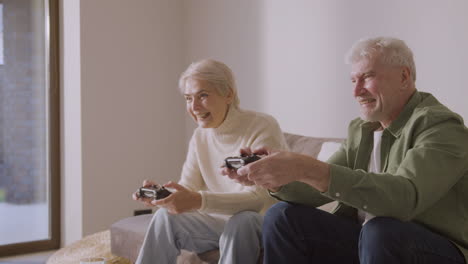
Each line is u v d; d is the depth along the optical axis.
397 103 1.55
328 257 1.61
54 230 4.05
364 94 1.57
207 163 2.24
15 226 3.93
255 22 3.70
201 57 4.20
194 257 2.00
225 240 1.76
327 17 3.16
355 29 3.00
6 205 3.89
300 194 1.64
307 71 3.30
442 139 1.40
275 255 1.58
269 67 3.60
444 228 1.42
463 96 2.47
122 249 2.43
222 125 2.13
